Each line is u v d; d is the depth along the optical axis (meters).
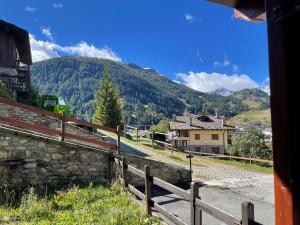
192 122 64.38
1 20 24.14
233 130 63.47
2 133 10.25
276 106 2.19
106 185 10.81
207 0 2.94
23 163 10.45
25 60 32.75
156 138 36.69
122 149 21.00
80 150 11.36
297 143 2.08
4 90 19.92
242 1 2.96
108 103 45.31
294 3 2.02
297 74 2.12
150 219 7.41
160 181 7.21
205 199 10.78
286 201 2.10
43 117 17.00
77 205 8.52
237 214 8.98
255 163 29.08
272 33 2.23
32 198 8.61
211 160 24.44
